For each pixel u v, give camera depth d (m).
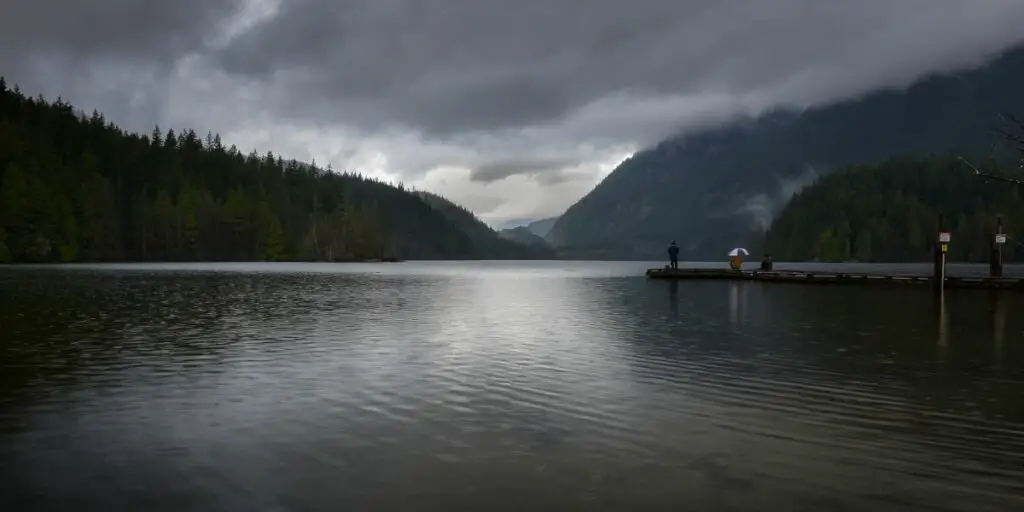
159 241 121.19
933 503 6.26
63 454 7.74
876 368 13.18
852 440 8.27
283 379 12.20
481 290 42.00
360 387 11.47
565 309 27.06
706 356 14.72
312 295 35.69
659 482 6.80
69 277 54.00
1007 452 7.78
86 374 12.66
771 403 10.25
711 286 44.47
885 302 29.80
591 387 11.45
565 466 7.30
